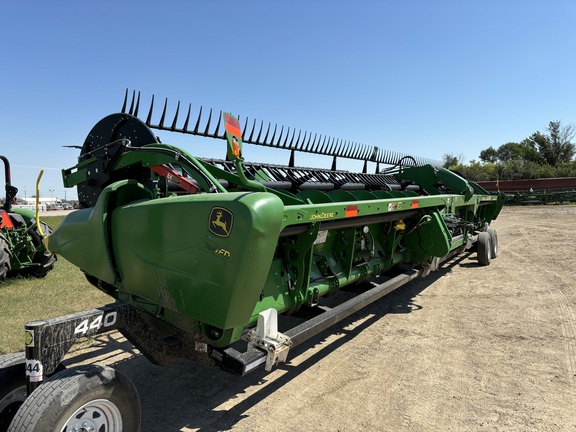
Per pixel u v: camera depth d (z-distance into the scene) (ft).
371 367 11.94
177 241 7.57
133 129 10.61
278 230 7.34
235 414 9.51
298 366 12.04
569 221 53.93
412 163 30.27
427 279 22.91
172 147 9.09
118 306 8.23
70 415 6.20
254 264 6.98
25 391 7.59
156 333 8.86
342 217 10.48
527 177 143.02
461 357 12.53
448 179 22.47
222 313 7.06
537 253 30.37
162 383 11.04
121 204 9.06
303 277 10.52
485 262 26.04
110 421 6.91
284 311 10.59
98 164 11.07
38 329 6.79
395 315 16.67
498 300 18.48
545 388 10.55
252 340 8.21
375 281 16.55
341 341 13.93
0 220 20.26
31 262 21.99
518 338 13.91
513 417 9.27
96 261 9.13
